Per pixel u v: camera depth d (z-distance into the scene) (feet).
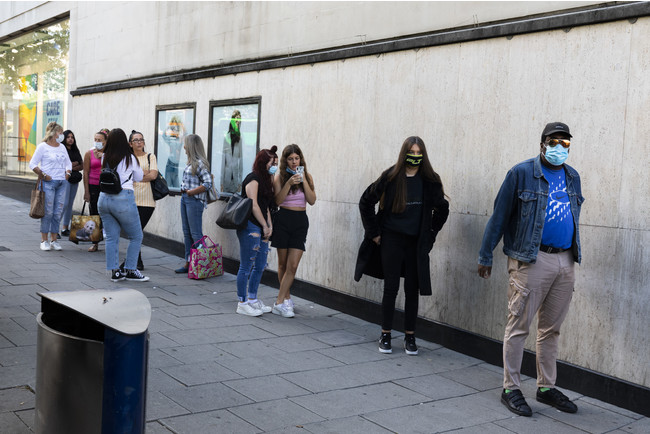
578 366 15.55
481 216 17.88
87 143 41.22
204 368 15.47
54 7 46.01
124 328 7.95
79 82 42.47
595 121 15.24
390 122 20.59
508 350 14.43
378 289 21.15
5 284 23.03
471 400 14.66
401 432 12.53
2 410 12.10
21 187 51.16
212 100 29.32
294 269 21.20
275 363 16.30
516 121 16.98
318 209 23.45
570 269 14.32
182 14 31.86
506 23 17.16
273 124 25.64
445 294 18.94
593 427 13.44
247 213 20.08
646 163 14.29
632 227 14.52
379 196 17.80
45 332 8.45
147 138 34.58
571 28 15.72
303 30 24.43
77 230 30.45
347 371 16.12
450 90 18.71
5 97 56.18
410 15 20.10
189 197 26.96
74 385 8.13
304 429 12.35
